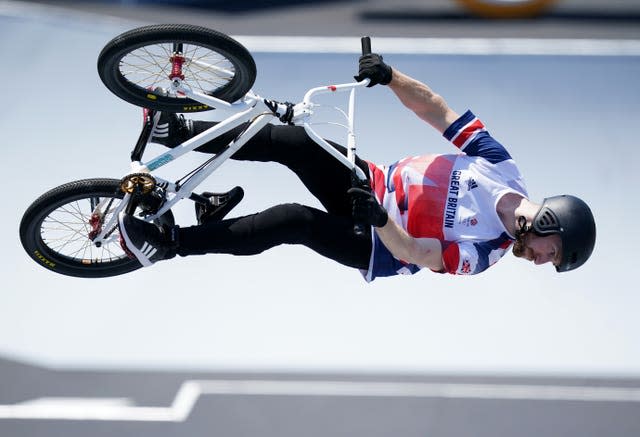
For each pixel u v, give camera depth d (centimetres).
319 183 1723
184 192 1659
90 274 1789
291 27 3747
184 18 3838
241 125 1712
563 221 1587
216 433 2022
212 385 2150
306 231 1648
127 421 2048
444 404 2114
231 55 1532
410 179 1675
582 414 2092
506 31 3738
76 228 1952
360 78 1692
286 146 1692
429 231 1647
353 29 3722
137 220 1589
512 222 1628
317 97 3234
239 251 1658
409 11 3834
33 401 2086
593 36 3712
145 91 1617
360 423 2056
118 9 3881
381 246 1684
